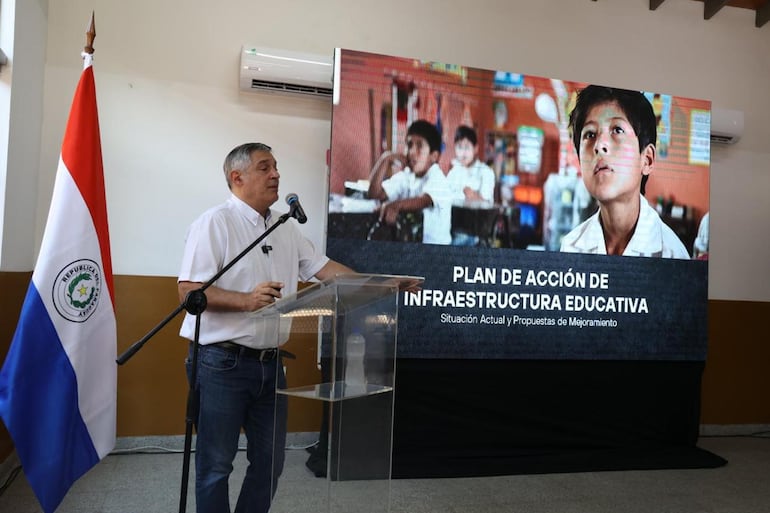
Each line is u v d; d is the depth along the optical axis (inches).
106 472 138.9
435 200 157.8
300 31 171.0
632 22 196.1
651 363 171.9
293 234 101.3
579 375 166.2
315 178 170.1
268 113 167.9
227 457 87.2
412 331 155.6
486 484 143.1
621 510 128.3
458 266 158.6
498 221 161.8
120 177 158.6
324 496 69.2
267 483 90.0
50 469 102.1
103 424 110.0
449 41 180.9
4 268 130.7
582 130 169.2
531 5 187.2
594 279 168.1
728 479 152.9
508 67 185.0
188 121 163.3
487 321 160.2
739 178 207.0
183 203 162.2
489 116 162.6
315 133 170.6
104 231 113.0
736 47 206.4
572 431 165.6
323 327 71.6
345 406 70.2
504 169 162.9
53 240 106.3
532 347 163.3
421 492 136.1
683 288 174.7
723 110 195.8
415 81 158.1
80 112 111.9
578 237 167.3
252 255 92.6
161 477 136.6
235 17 166.9
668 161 175.0
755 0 202.7
